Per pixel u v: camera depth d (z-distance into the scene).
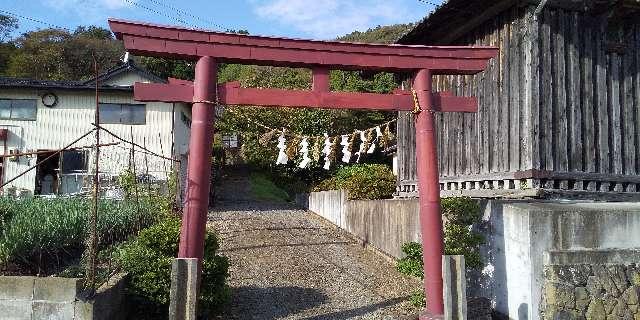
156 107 20.20
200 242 6.33
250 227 14.93
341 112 25.62
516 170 9.43
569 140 9.41
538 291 6.59
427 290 6.79
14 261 7.12
